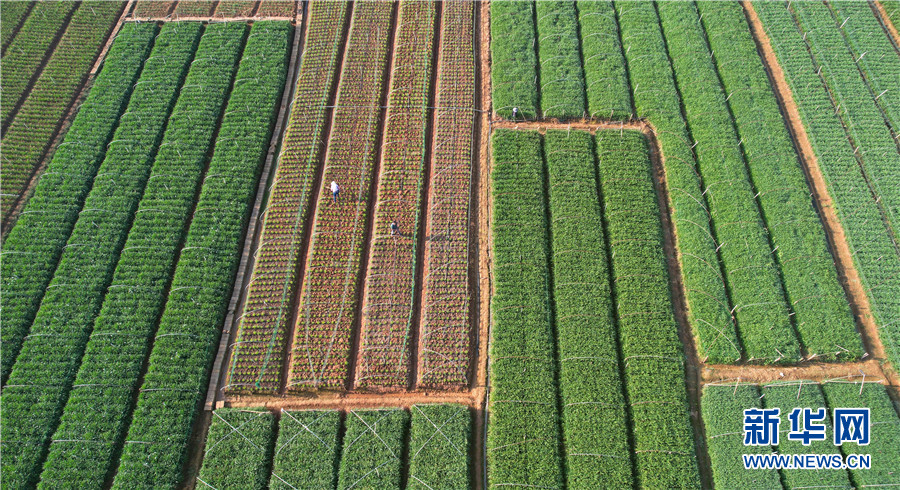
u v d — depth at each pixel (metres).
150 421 23.44
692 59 35.16
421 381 24.97
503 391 24.39
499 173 30.72
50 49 36.78
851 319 26.14
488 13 38.84
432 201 30.09
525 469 22.70
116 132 32.28
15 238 28.31
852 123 32.41
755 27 37.56
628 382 24.83
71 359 24.98
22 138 32.28
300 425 23.55
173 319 26.03
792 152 31.34
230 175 30.69
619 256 28.00
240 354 25.52
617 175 30.61
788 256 27.88
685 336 26.31
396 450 23.06
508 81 34.50
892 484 22.11
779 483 22.34
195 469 23.06
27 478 22.31
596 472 22.59
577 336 25.66
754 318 26.16
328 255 28.31
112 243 28.31
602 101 33.47
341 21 37.66
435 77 35.62
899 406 24.39
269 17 38.25
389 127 32.81
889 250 28.08
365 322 26.52
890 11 37.44
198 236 28.55
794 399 24.08
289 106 34.38
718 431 23.47
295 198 30.17
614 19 37.62
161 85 34.44
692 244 28.25
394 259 28.17
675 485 22.36
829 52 35.50
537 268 27.61
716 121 32.47
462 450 23.00
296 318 26.75
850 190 30.02
